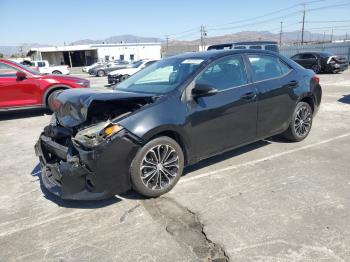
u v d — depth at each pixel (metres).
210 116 3.87
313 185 3.73
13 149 5.85
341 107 8.48
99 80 25.52
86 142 3.23
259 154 4.82
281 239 2.74
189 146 3.76
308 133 5.49
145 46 57.34
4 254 2.77
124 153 3.26
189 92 3.74
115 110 3.54
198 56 4.27
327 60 19.48
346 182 3.78
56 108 3.85
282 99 4.74
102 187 3.23
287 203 3.34
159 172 3.56
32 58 61.44
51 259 2.67
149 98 3.55
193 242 2.78
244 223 3.01
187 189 3.77
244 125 4.29
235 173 4.16
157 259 2.59
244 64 4.37
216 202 3.44
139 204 3.49
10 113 9.60
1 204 3.67
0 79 8.08
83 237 2.95
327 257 2.50
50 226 3.16
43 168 3.84
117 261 2.60
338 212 3.13
